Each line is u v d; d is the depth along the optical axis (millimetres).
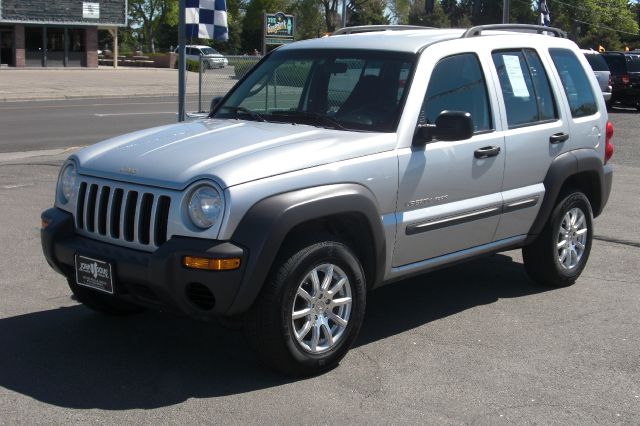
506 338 5676
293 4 67938
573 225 6871
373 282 5309
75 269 4988
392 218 5266
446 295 6699
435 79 5668
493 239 6168
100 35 67688
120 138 5535
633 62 28609
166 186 4641
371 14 65812
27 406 4441
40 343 5410
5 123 19844
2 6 42688
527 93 6422
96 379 4840
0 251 7590
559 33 7398
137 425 4234
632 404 4648
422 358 5270
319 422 4316
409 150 5332
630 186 12086
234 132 5328
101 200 4945
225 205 4461
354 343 5527
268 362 4766
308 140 5070
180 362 5137
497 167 5996
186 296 4531
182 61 13164
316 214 4688
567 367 5168
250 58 19656
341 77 5801
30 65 44844
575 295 6746
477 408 4543
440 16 66438
